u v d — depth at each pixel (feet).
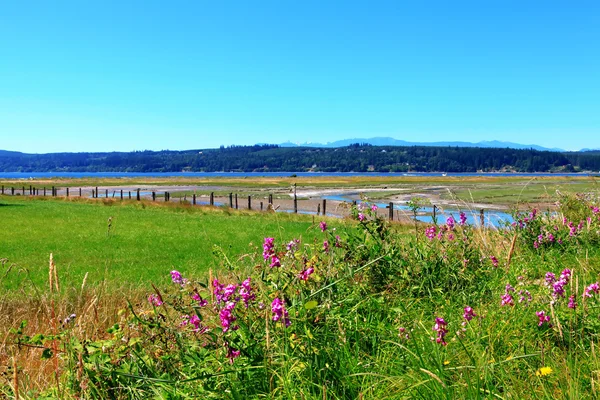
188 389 10.72
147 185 378.73
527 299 13.80
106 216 110.83
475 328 12.62
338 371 10.92
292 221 102.32
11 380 12.00
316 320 11.99
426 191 247.09
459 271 17.25
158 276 42.16
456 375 10.65
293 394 9.96
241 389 10.52
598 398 9.02
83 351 11.35
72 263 50.62
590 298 13.42
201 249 60.08
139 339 11.83
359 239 17.48
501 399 9.36
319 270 14.80
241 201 202.59
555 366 10.36
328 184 362.74
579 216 30.35
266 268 14.55
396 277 16.33
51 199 180.04
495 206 138.21
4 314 24.73
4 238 71.92
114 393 11.00
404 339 12.39
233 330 11.17
